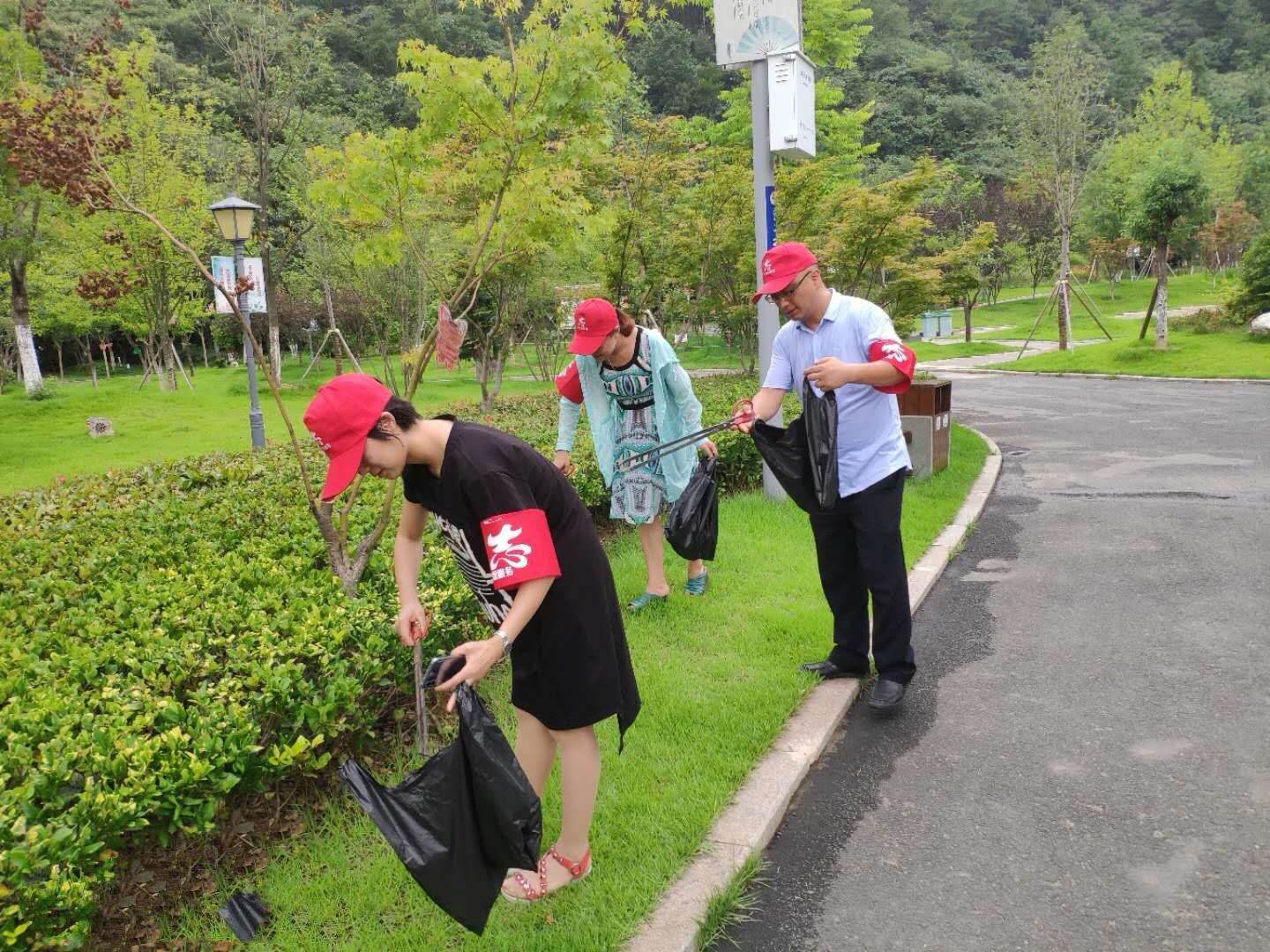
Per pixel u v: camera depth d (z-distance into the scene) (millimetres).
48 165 4047
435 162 4660
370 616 3381
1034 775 3160
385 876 2572
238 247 12617
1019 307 47719
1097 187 36406
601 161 11359
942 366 25312
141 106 19203
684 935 2326
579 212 4664
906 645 3633
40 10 9195
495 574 2037
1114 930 2369
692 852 2666
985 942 2350
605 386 4504
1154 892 2510
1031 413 13984
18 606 3729
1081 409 14141
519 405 12180
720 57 6551
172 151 22141
